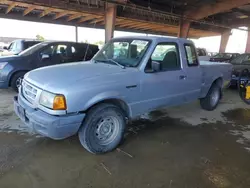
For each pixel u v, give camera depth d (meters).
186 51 3.80
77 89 2.46
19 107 2.80
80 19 14.02
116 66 3.15
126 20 13.09
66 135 2.50
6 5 10.60
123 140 3.22
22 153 2.77
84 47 6.73
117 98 2.80
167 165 2.65
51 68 3.06
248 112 4.99
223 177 2.45
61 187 2.19
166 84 3.43
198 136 3.54
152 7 11.59
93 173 2.44
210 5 12.09
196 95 4.22
